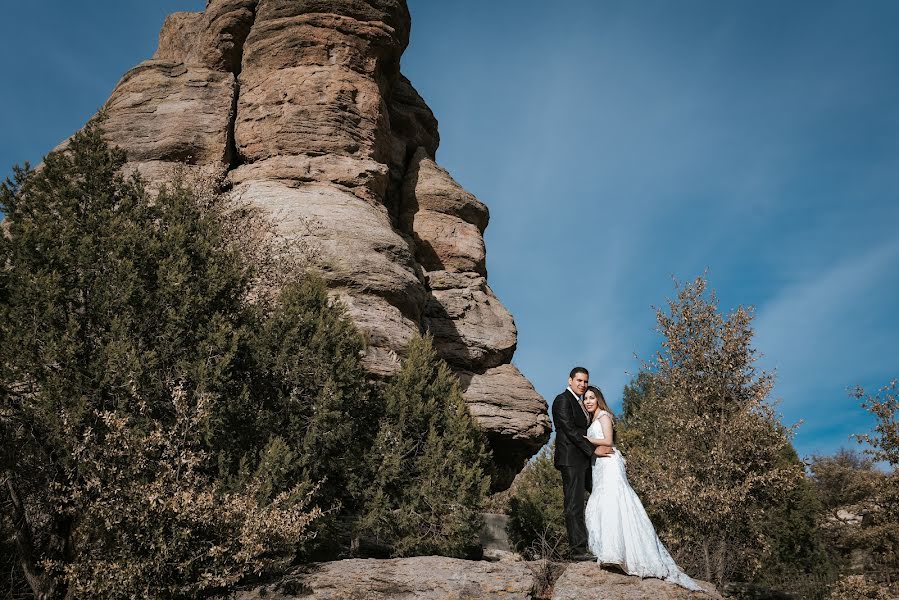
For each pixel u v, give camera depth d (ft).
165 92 93.04
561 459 33.45
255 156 89.66
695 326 74.28
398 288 75.51
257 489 39.96
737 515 65.98
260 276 63.41
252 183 84.33
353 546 53.83
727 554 66.74
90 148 52.95
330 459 50.11
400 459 54.03
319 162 87.10
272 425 47.52
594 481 32.32
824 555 100.68
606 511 31.55
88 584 33.53
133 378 39.37
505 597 31.83
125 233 46.75
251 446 45.55
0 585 41.65
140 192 53.26
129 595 33.60
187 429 38.37
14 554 42.16
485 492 55.06
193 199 57.41
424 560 35.60
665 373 74.69
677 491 65.67
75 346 40.11
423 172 104.32
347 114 91.09
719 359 71.97
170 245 48.08
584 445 32.60
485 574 33.53
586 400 33.22
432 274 94.22
